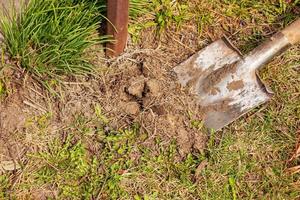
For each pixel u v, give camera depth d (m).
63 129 1.29
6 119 1.26
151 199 1.24
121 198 1.23
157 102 1.31
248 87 1.36
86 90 1.33
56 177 1.23
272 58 1.39
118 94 1.33
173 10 1.47
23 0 1.34
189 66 1.39
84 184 1.24
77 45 1.31
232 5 1.51
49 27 1.30
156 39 1.44
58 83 1.32
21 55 1.30
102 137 1.29
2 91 1.29
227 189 1.28
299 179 1.30
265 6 1.52
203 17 1.48
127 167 1.26
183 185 1.26
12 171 1.23
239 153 1.32
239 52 1.38
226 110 1.34
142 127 1.30
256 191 1.29
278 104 1.39
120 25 1.29
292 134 1.36
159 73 1.36
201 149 1.30
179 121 1.31
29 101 1.29
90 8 1.33
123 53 1.39
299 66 1.46
